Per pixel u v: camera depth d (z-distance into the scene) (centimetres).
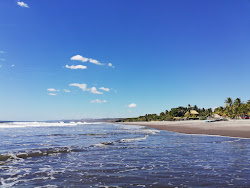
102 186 831
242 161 1277
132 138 2745
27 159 1381
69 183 879
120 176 975
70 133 3778
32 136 3078
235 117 12938
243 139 2503
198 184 831
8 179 943
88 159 1389
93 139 2669
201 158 1385
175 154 1552
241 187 789
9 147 1886
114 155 1530
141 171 1064
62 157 1454
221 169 1080
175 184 838
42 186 842
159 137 2895
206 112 15825
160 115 18188
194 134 3375
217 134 3164
